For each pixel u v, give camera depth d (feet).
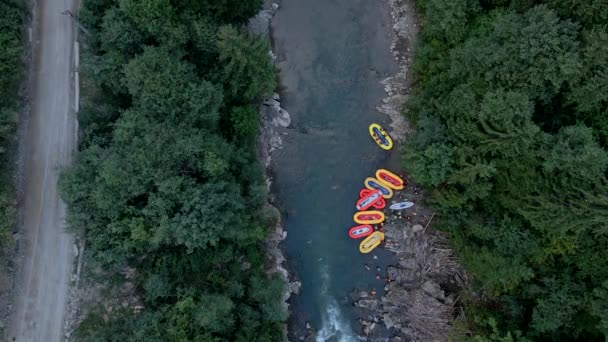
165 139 109.60
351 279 141.69
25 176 117.60
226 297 116.06
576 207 101.30
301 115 143.23
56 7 121.19
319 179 143.02
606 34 95.30
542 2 109.81
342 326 140.15
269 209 138.41
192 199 109.09
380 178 141.59
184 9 112.47
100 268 117.60
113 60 112.06
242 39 115.96
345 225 142.41
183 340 110.11
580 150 98.12
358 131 143.33
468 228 126.11
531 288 115.55
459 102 113.09
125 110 115.75
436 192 128.16
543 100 108.06
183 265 119.03
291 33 143.95
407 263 140.36
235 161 125.70
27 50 119.14
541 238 112.16
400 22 143.84
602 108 105.29
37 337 115.96
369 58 144.15
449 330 135.33
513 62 103.91
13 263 115.44
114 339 111.04
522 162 106.83
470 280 133.59
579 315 111.24
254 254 133.08
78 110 119.24
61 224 117.50
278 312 125.29
